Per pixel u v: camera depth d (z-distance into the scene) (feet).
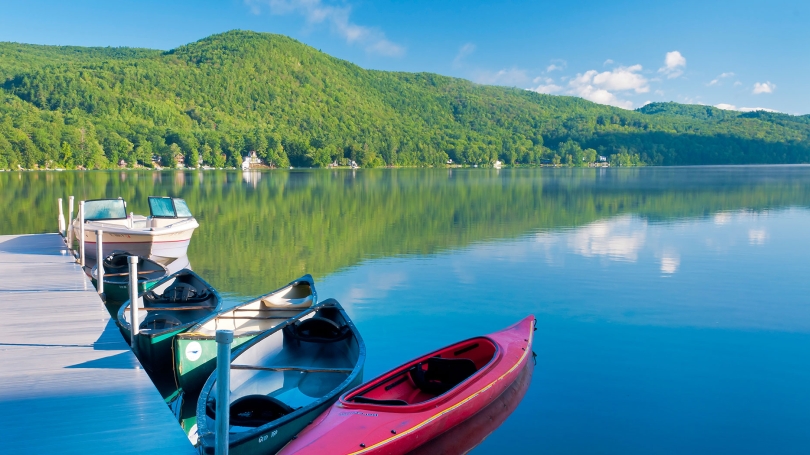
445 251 69.10
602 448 23.79
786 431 25.26
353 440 20.35
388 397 24.35
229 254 67.97
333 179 280.31
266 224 95.20
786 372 31.63
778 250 68.95
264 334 29.25
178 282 42.73
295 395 26.61
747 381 30.40
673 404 27.73
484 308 44.14
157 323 33.17
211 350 27.84
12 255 54.54
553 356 33.88
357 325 40.06
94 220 65.82
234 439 19.38
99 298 38.55
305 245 74.08
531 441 24.23
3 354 27.73
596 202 137.18
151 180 249.96
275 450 20.93
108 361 26.96
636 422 25.98
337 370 27.53
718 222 95.86
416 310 43.73
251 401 22.41
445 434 23.65
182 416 27.07
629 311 43.09
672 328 39.04
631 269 58.13
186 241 67.26
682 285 51.11
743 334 37.78
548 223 95.71
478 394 24.17
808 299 46.32
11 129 345.10
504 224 94.73
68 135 371.76
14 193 160.86
